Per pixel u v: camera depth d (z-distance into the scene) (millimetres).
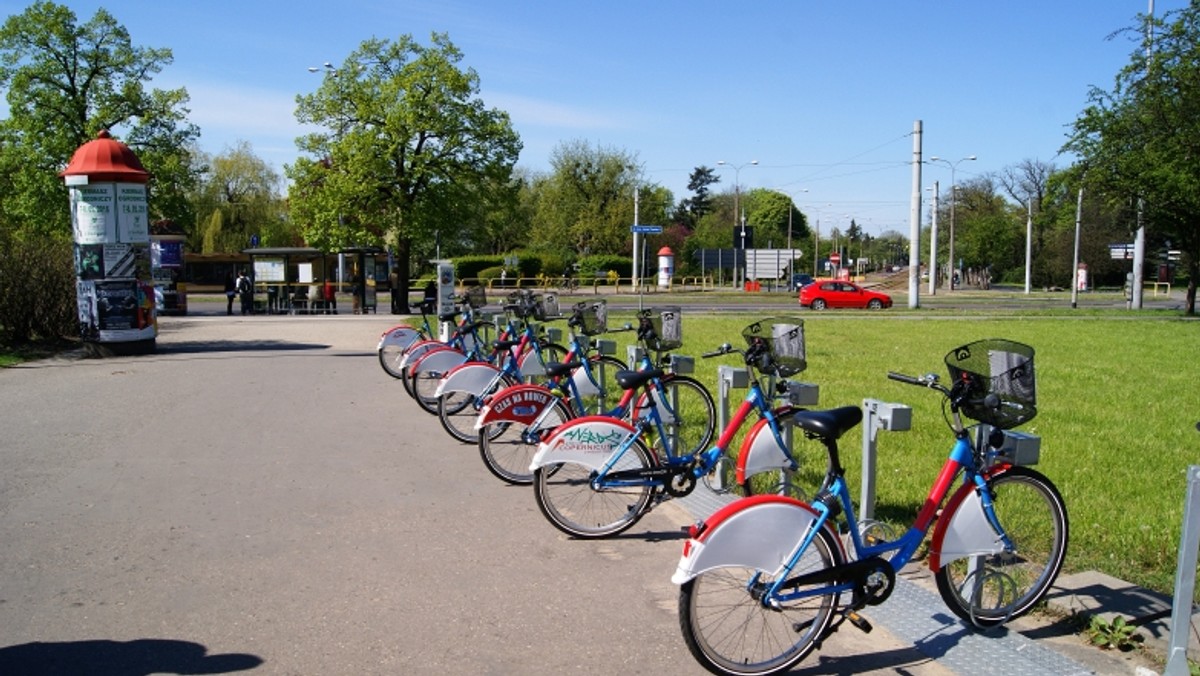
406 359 10156
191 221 35500
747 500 3641
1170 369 14203
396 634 4109
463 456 7652
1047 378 12992
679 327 7383
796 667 3828
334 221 30328
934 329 23797
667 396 7180
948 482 4062
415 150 30859
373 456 7633
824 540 3752
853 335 21469
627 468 5465
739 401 10086
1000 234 75000
